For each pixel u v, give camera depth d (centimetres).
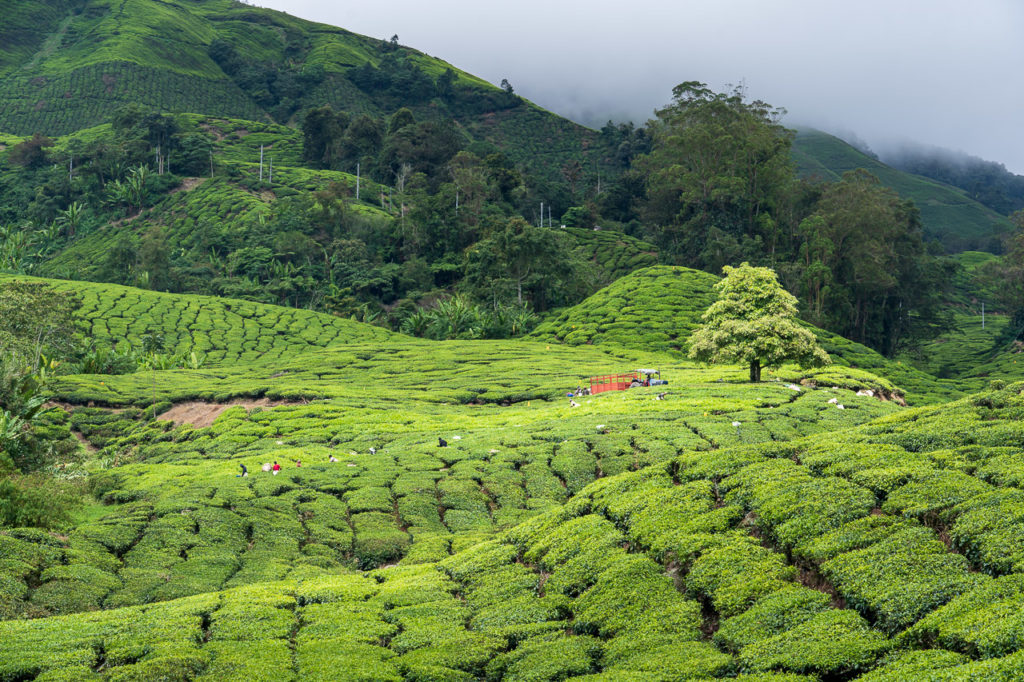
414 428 5909
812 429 4950
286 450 5250
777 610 2122
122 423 7175
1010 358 14925
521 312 13238
